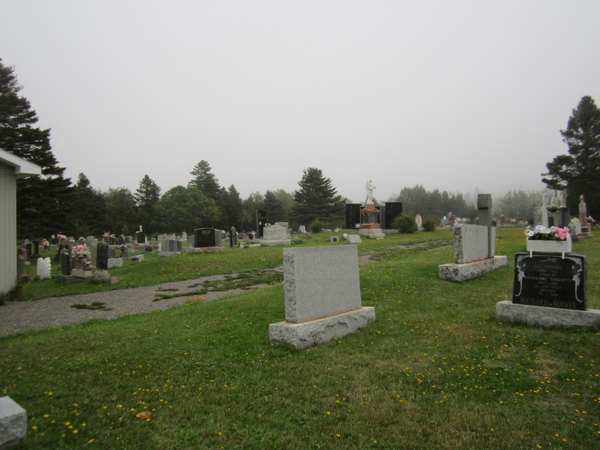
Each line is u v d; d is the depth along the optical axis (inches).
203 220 3462.1
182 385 212.2
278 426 165.3
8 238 564.4
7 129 1460.4
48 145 1529.3
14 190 576.4
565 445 144.2
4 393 202.8
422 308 372.8
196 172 4247.0
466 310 357.1
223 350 270.1
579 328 274.7
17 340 338.6
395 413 172.9
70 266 740.7
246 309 387.9
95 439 155.6
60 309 493.0
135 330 338.6
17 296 559.5
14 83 1585.9
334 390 199.0
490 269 556.7
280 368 232.2
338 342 281.9
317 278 293.4
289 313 277.7
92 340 306.8
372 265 660.7
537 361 227.0
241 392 201.3
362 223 1612.9
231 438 156.6
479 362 231.1
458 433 154.7
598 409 169.6
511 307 305.9
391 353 254.4
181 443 153.3
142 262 947.3
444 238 1393.9
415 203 4877.0
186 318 377.1
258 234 1689.2
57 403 189.8
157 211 3417.8
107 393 202.4
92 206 2832.2
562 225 1076.5
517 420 163.3
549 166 2014.0
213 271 778.2
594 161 1888.5
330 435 156.9
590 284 414.6
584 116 1978.3
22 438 145.6
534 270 303.6
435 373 216.7
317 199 3331.7
